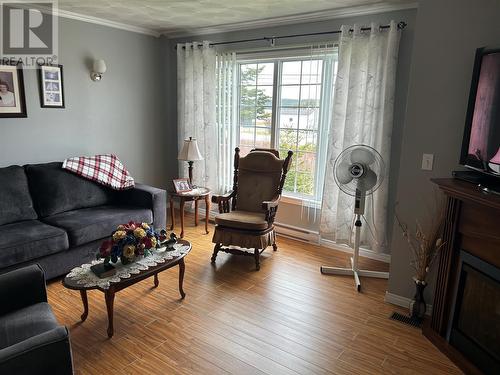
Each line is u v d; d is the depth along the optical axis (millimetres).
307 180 4027
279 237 4152
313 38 3693
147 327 2402
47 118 3695
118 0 3205
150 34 4578
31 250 2725
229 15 3689
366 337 2340
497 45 1931
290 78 3975
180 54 4578
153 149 4918
